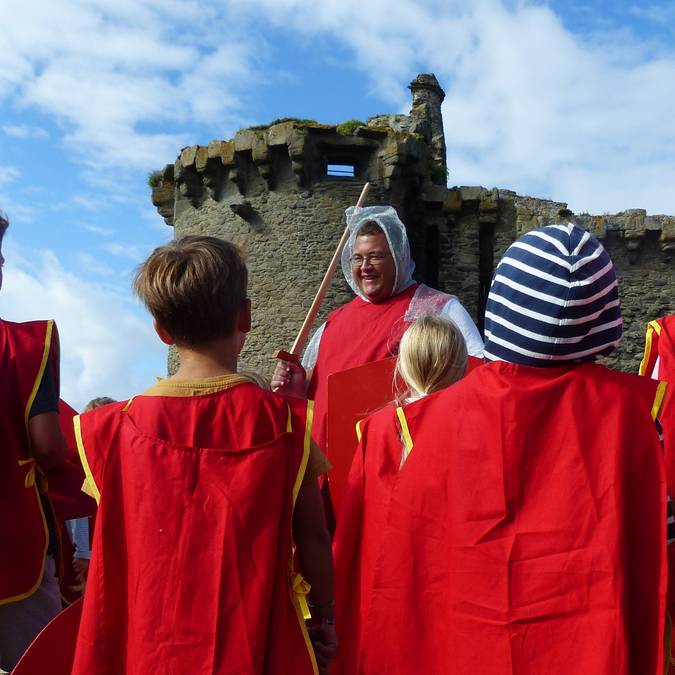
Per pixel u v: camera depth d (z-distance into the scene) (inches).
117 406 110.6
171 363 879.7
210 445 104.7
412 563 117.6
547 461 109.6
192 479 102.3
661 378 147.3
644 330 900.0
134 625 100.6
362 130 832.3
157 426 105.4
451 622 111.0
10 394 135.0
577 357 112.8
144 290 109.7
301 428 108.4
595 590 104.0
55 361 140.5
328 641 114.9
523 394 111.7
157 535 101.0
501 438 111.1
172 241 114.9
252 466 102.9
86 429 108.6
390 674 117.1
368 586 126.7
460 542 111.3
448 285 898.7
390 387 163.8
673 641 126.6
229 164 852.0
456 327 142.7
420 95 1019.9
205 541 100.5
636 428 109.6
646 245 911.0
